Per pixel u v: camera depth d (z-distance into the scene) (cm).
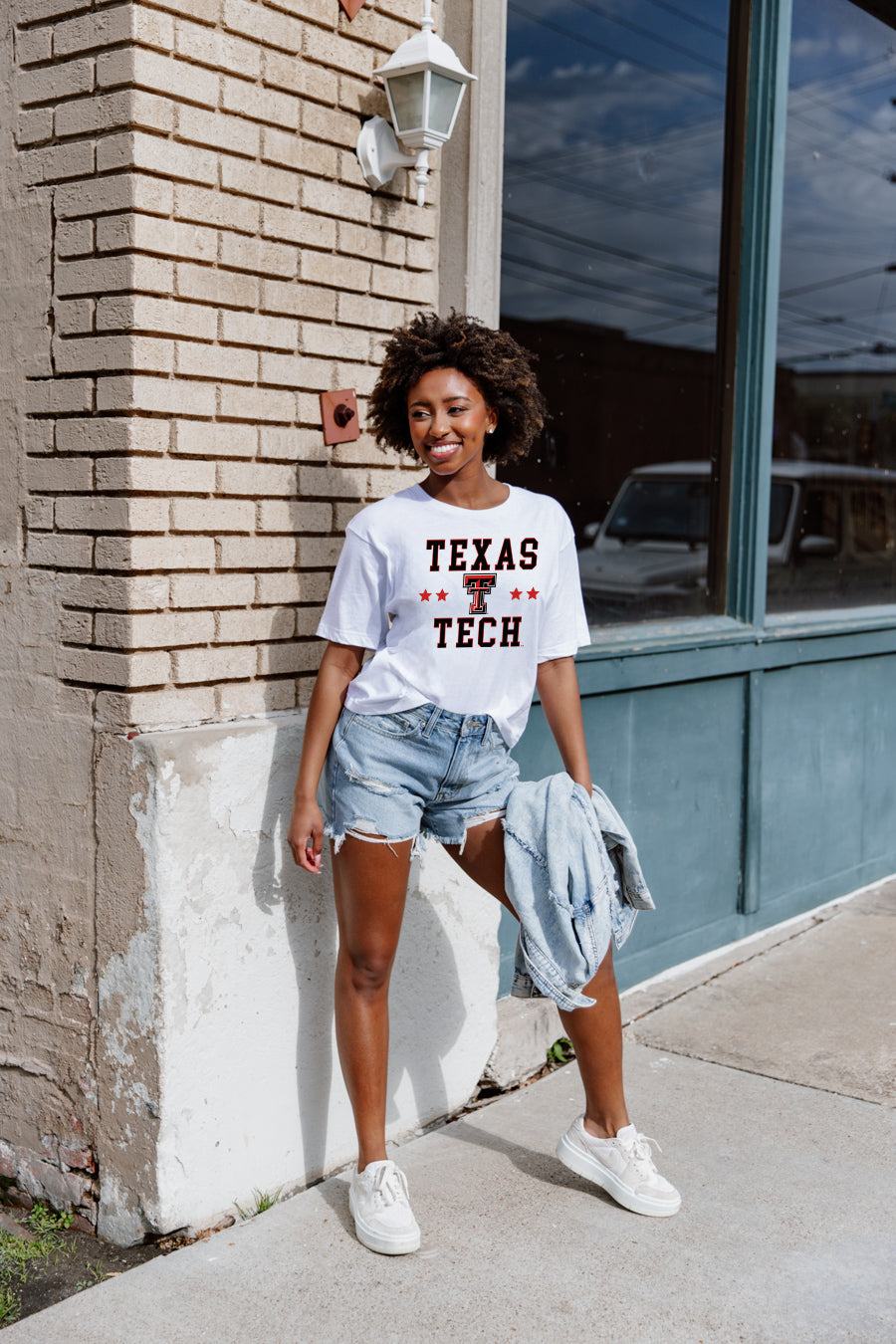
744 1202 273
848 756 520
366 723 245
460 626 238
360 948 251
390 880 247
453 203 314
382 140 286
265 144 262
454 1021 321
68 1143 271
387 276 296
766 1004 400
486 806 254
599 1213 267
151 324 244
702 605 466
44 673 264
